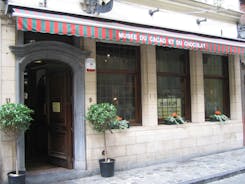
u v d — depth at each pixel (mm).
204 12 10398
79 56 7676
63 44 7355
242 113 11688
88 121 7730
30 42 6965
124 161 8297
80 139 7668
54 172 7523
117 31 7102
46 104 8664
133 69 9102
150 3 9078
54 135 8320
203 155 10133
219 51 9227
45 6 7117
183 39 8305
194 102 10258
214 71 11320
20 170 6668
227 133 10945
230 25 11383
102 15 8023
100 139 7902
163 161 9094
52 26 6234
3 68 6633
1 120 5980
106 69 8523
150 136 8836
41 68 8570
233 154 10352
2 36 6645
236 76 11516
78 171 7562
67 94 7879
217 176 7609
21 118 5988
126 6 8562
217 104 11383
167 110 9844
